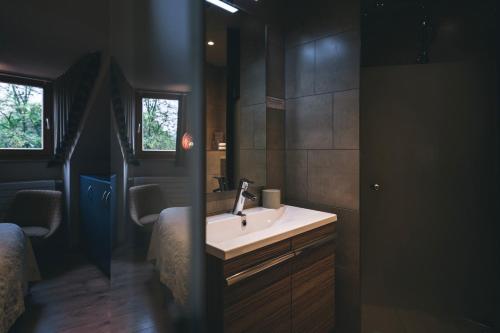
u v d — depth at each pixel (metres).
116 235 0.56
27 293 2.07
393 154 2.09
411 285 2.09
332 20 1.84
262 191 1.91
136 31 0.52
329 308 1.69
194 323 0.46
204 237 0.45
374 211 2.14
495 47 1.87
